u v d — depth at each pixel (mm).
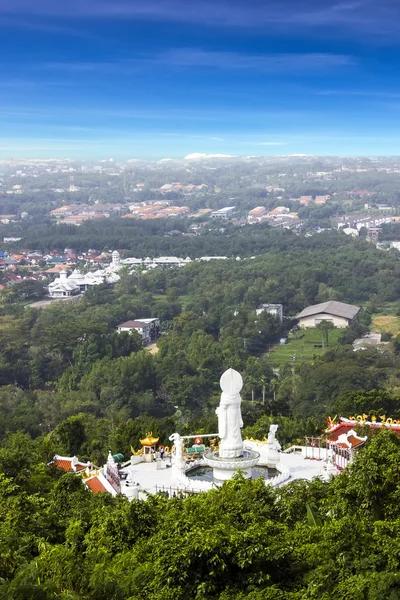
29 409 194500
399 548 58969
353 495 68812
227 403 97250
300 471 102625
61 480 85750
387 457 69000
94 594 59438
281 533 65125
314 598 57031
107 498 83625
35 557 67500
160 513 70562
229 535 62219
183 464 101125
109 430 137000
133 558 63562
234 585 60719
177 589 59562
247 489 74375
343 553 60312
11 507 76688
